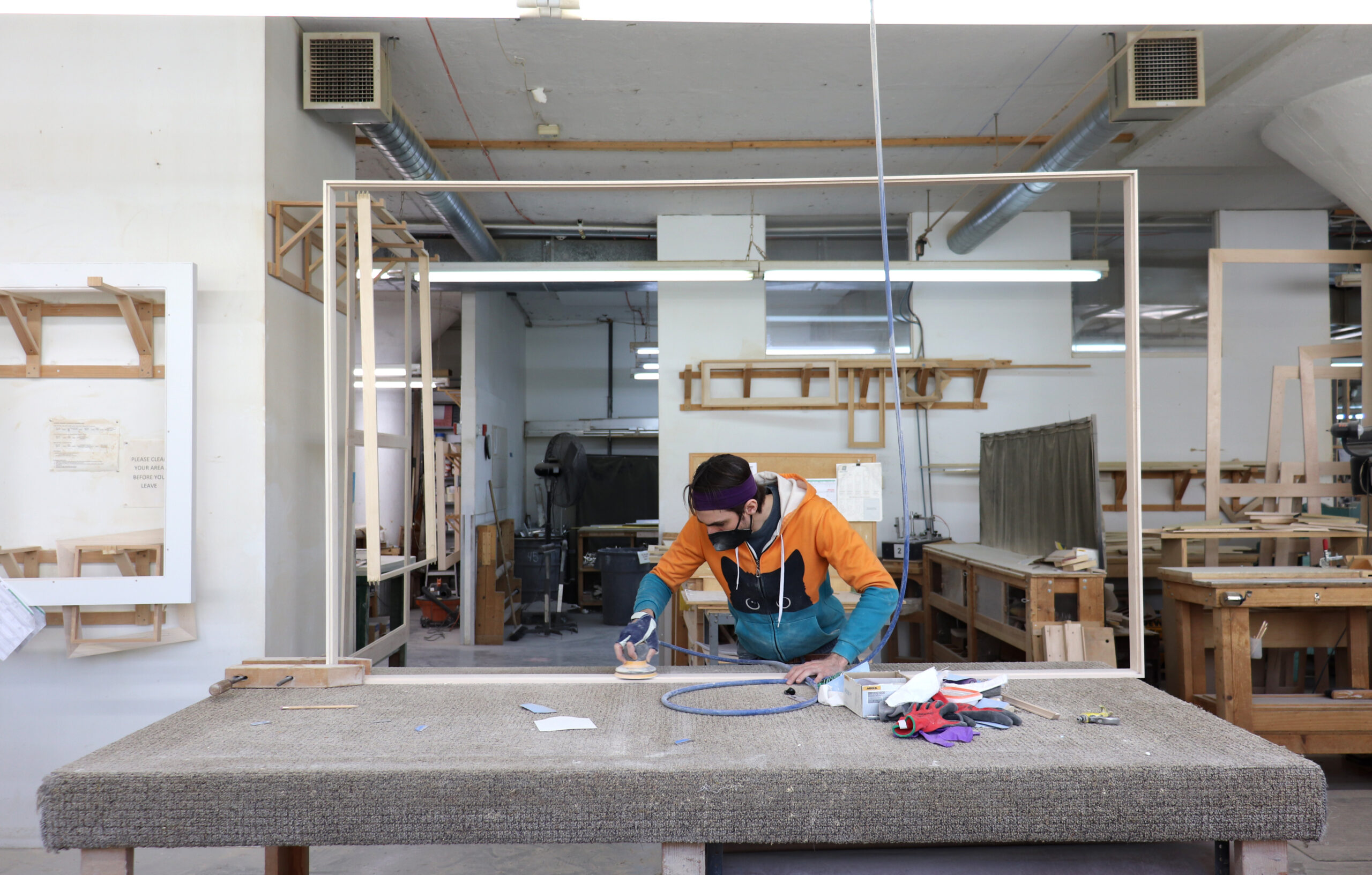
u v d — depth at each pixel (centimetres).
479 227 522
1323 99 380
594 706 162
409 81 395
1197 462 561
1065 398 583
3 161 273
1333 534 351
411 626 683
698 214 589
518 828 122
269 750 133
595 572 815
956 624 505
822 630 212
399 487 802
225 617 268
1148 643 438
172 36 276
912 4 154
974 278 496
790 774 122
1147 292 598
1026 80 397
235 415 270
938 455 580
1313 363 388
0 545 268
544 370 983
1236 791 123
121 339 273
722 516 186
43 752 267
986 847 142
